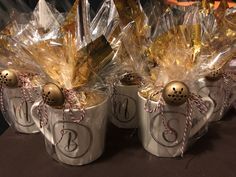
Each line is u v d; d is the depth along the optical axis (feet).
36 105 1.55
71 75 1.39
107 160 1.58
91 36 1.54
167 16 1.68
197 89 1.57
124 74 1.71
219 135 1.78
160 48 1.48
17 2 2.09
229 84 1.85
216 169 1.50
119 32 1.66
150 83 1.53
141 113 1.57
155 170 1.50
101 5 1.92
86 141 1.49
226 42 1.64
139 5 1.70
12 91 1.72
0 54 1.71
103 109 1.50
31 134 1.85
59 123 1.45
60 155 1.55
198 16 1.65
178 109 1.45
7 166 1.56
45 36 1.55
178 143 1.54
